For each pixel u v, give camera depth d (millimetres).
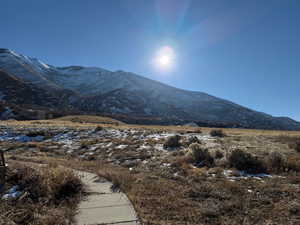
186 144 14727
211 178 7316
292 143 13844
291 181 6762
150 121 139375
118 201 5293
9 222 4020
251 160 8594
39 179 6020
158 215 4496
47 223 4082
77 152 16016
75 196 5594
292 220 4258
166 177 7699
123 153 13516
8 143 21250
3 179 6117
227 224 4160
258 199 5316
